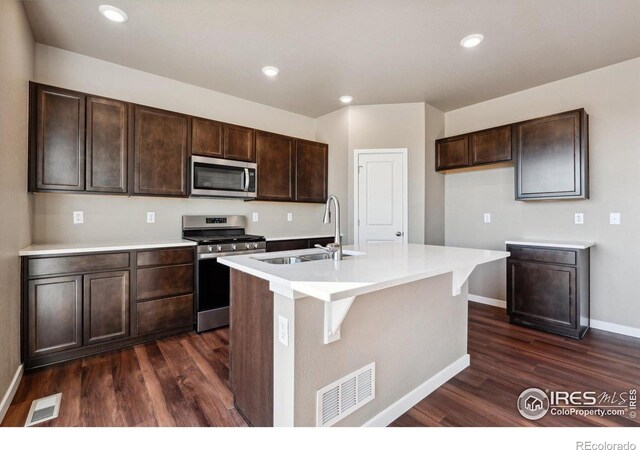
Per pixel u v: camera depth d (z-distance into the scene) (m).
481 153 3.72
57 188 2.54
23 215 2.30
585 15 2.32
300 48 2.79
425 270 1.48
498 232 3.87
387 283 1.28
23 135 2.27
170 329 2.93
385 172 4.12
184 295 3.00
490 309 3.82
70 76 2.86
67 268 2.41
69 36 2.61
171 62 3.05
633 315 2.96
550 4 2.21
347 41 2.68
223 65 3.11
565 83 3.36
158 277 2.85
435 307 2.13
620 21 2.39
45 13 2.31
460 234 4.23
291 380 1.38
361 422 1.66
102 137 2.75
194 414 1.81
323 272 1.44
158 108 3.06
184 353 2.60
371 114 4.16
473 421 1.78
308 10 2.28
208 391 2.04
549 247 3.05
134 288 2.72
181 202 3.49
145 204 3.26
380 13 2.31
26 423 1.72
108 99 2.78
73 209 2.87
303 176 4.23
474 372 2.32
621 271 3.02
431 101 4.00
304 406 1.42
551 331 3.06
